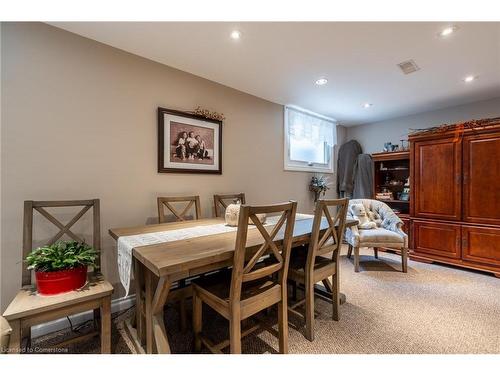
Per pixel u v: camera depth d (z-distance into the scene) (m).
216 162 2.74
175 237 1.52
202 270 1.22
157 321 1.26
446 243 2.99
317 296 2.21
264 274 1.32
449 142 2.97
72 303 1.28
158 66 2.28
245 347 1.54
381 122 4.33
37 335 1.68
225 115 2.84
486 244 2.70
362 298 2.18
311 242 1.64
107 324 1.38
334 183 4.51
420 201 3.23
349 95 3.12
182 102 2.45
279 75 2.55
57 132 1.78
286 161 3.60
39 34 1.71
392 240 2.86
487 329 1.70
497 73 2.48
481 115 3.27
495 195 2.64
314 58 2.19
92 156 1.94
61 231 1.60
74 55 1.84
